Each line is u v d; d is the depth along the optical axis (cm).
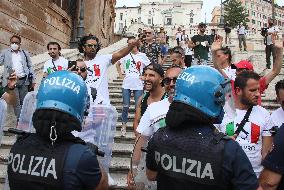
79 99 218
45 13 1451
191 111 215
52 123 209
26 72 763
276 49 466
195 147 208
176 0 9950
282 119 404
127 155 624
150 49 1293
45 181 201
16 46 764
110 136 420
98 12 2228
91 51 559
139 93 741
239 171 202
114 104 966
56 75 223
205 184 203
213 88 217
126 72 742
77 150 207
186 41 1731
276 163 240
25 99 368
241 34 1981
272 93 1035
